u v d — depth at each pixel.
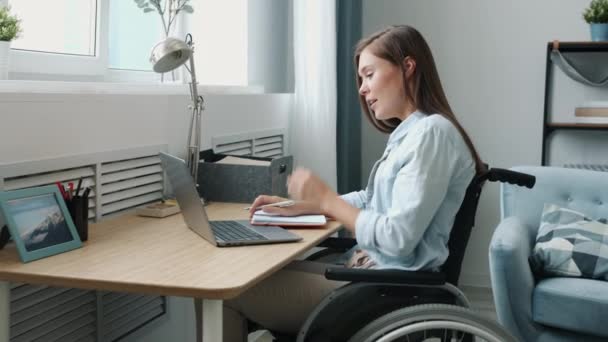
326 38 3.29
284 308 1.80
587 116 3.60
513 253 2.41
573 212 2.75
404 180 1.64
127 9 2.76
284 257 1.60
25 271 1.47
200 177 2.37
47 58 2.25
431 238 1.68
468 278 4.04
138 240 1.76
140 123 2.25
